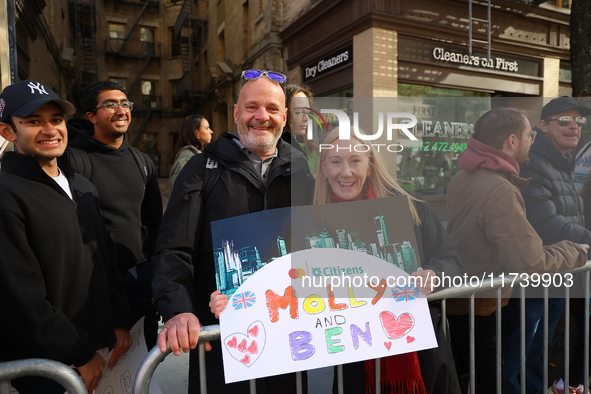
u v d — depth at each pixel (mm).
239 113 1377
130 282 1907
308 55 8719
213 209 1354
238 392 1360
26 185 1242
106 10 21062
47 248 1233
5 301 1134
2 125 1311
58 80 13609
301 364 1159
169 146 22734
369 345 1206
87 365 1268
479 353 1626
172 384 2322
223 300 1179
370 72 6758
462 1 7270
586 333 1605
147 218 2123
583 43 3312
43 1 8578
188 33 20266
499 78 7891
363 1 6746
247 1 12188
